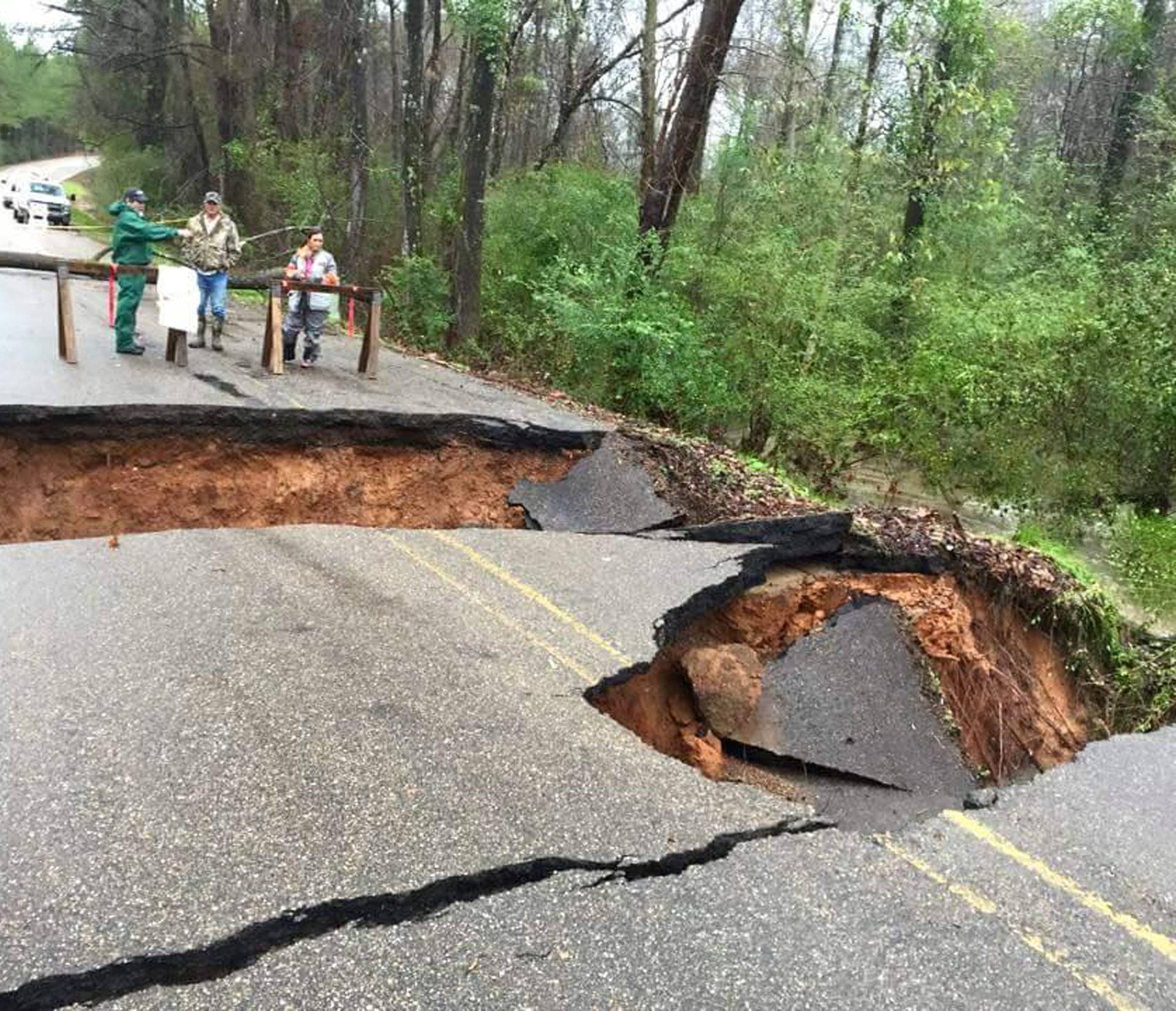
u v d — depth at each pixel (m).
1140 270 12.73
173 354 10.89
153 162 31.44
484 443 9.75
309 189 20.80
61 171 62.00
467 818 3.82
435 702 4.75
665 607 6.29
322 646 5.25
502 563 6.93
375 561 6.73
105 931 3.07
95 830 3.56
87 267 10.23
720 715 5.80
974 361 12.49
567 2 20.66
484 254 17.14
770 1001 3.06
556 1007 2.95
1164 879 4.00
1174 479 11.77
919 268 15.70
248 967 3.01
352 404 9.78
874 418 12.77
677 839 3.84
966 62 16.03
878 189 16.44
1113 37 22.69
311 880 3.38
